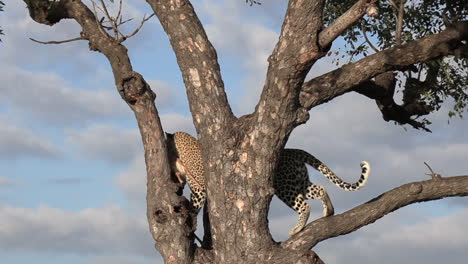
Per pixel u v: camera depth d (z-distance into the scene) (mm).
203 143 11977
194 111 12008
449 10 15211
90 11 13328
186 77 12047
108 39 12492
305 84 12000
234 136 11734
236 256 11844
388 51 12109
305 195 12906
